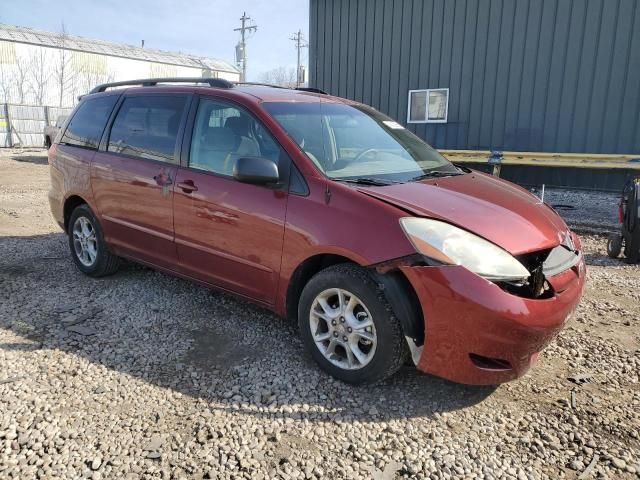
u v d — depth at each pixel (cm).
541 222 306
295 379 306
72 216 480
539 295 268
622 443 255
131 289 448
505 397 294
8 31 3834
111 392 289
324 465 236
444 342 263
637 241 547
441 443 253
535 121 1043
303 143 329
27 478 222
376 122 408
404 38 1159
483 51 1071
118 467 231
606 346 357
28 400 278
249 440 252
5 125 2336
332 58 1271
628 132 959
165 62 4750
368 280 279
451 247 262
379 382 298
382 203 283
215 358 330
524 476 232
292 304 328
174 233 381
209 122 370
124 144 427
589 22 959
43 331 362
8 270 494
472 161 1035
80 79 4159
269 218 319
